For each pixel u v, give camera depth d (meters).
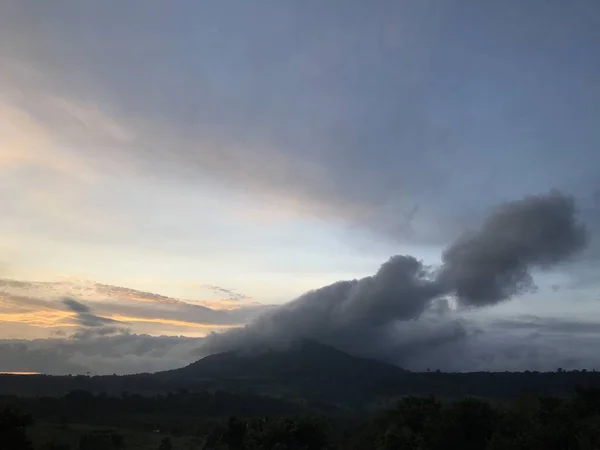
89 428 85.38
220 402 126.88
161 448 73.19
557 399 57.53
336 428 85.88
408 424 58.50
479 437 52.00
